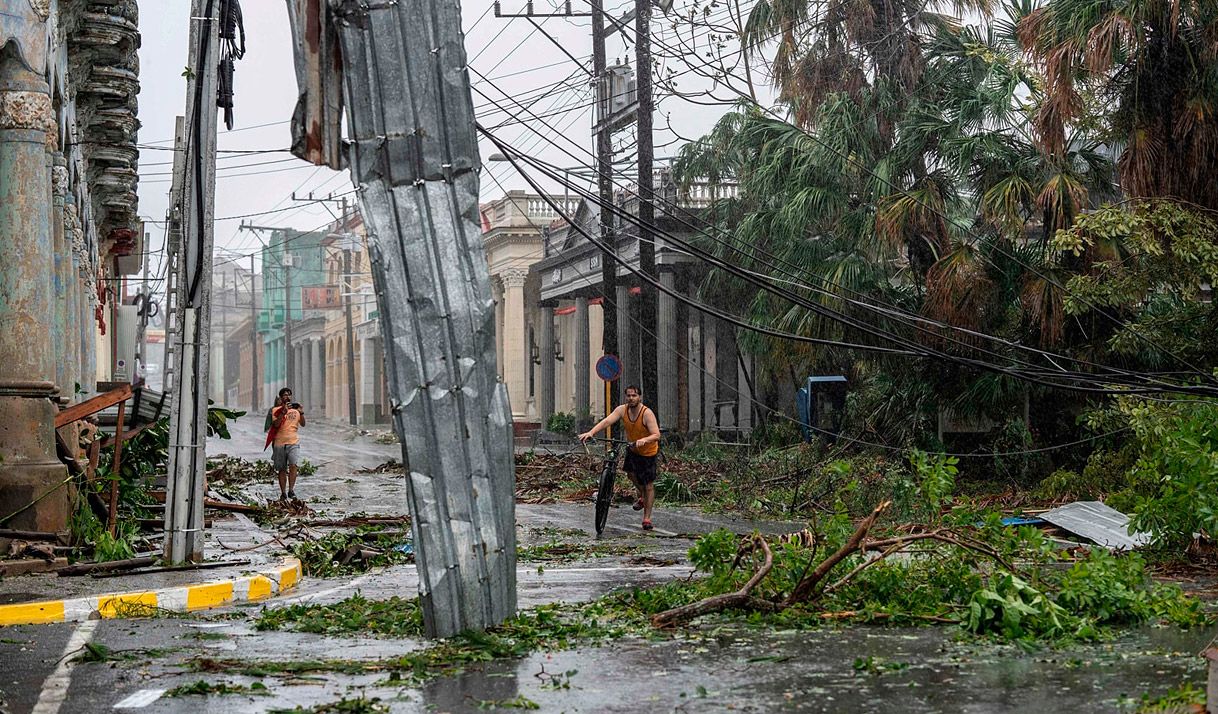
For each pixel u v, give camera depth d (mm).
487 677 6812
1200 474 12312
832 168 24672
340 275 84000
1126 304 19953
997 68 22828
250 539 15359
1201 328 19938
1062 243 19531
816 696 6230
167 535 12367
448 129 8203
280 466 22875
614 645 7805
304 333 99812
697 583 10133
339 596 11172
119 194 28703
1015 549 9641
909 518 17141
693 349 41906
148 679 6949
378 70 8109
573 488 25703
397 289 8062
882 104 24688
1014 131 23109
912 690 6348
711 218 31016
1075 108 19375
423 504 8086
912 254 24844
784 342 26391
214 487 26281
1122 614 8664
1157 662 7082
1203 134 18969
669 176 34469
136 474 17891
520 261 56219
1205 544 12875
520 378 56219
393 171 8078
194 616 9820
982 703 6008
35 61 13391
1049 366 21891
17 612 9523
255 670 7082
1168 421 17672
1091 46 18688
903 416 24391
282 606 10289
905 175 24344
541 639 7949
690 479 24828
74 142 20781
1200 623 8570
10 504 12711
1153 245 18812
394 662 7270
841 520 9742
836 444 24828
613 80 30609
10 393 12969
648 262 26594
